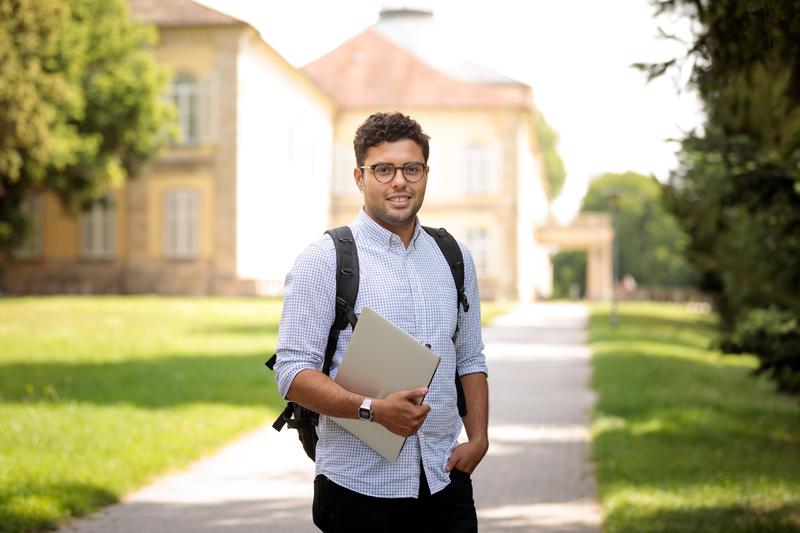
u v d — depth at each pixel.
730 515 7.51
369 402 3.51
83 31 34.25
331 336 3.68
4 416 11.84
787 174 9.56
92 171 37.47
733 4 6.38
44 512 7.47
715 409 14.55
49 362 18.16
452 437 3.81
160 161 45.34
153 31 40.00
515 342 27.67
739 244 12.48
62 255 46.28
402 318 3.69
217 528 7.46
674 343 28.95
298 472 9.75
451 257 3.90
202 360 19.48
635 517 7.46
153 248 45.59
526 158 62.50
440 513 3.76
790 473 9.41
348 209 58.09
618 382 17.84
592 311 47.56
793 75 6.79
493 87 70.12
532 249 69.75
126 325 26.81
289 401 3.86
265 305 36.94
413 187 3.74
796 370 10.56
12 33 25.02
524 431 12.71
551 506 8.36
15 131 25.67
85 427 11.28
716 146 9.70
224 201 44.75
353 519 3.66
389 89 57.66
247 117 45.56
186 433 11.38
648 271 91.25
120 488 8.66
